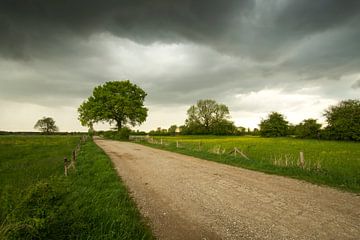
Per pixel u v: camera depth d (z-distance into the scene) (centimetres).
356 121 6384
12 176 1162
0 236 435
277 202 806
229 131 11075
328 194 906
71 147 3144
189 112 11262
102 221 590
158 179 1184
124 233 535
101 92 6450
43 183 603
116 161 1852
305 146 3909
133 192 942
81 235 502
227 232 579
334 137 6806
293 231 577
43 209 502
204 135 10694
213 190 970
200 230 592
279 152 2753
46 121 15738
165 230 594
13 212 493
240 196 882
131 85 6788
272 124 9325
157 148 3219
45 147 3278
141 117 6612
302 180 1162
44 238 456
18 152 2520
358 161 1947
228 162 1770
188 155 2330
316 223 623
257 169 1476
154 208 754
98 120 6500
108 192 871
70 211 574
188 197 873
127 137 5984
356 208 740
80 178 1113
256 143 4794
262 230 585
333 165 1689
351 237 543
